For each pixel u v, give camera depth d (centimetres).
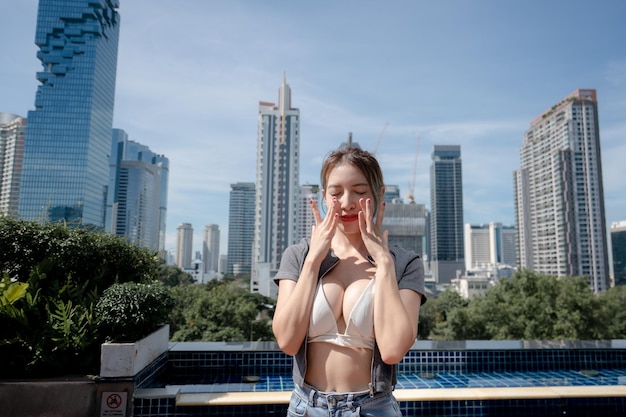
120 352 309
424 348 439
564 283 2462
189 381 383
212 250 15962
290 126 11012
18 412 292
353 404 128
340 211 151
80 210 9294
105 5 10412
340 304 139
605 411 344
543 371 436
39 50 9788
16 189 9131
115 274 415
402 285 142
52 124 9519
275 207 10794
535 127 9162
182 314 2408
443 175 16600
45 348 314
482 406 334
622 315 2620
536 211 8994
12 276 371
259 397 322
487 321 2566
